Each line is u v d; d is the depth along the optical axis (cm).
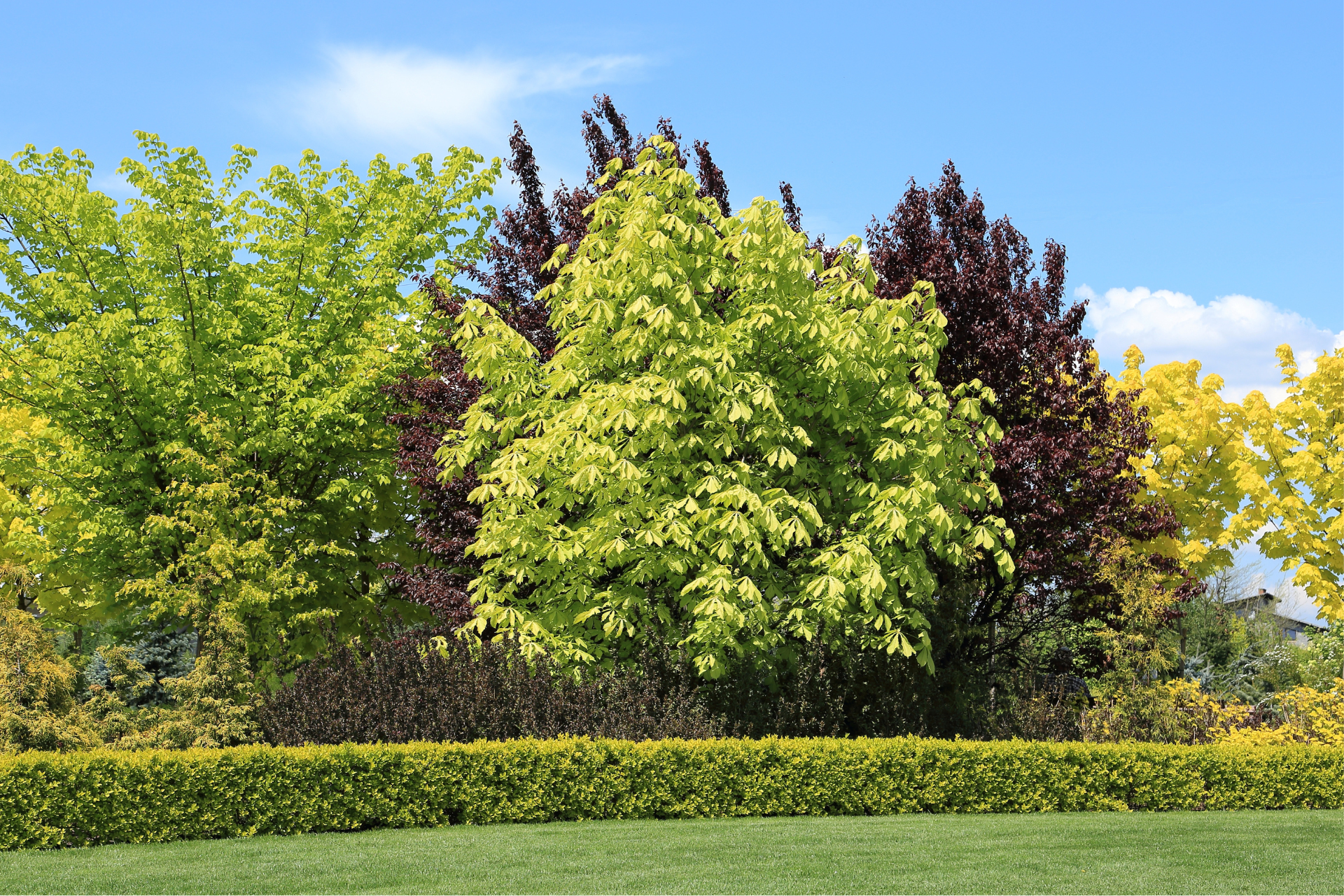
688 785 1009
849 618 1182
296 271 1862
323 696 1130
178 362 1706
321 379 1819
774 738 1052
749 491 1043
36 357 1781
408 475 1603
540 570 1198
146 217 1739
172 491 1712
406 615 1886
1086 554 1570
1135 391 1656
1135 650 1421
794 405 1205
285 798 927
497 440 1437
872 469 1214
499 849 816
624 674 1151
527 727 1077
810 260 1209
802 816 1017
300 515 1825
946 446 1198
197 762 910
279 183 1891
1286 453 1981
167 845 866
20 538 1816
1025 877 729
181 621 1834
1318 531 1975
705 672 1123
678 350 1105
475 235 1994
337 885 705
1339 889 711
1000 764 1083
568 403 1214
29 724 1002
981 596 1534
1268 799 1154
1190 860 795
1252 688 2297
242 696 1209
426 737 1076
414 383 1639
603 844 836
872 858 782
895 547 1167
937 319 1240
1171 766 1137
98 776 881
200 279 1833
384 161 1964
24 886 709
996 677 1413
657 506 1116
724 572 1048
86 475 1795
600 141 1673
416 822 953
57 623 2058
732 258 1261
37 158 1811
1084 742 1148
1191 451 1892
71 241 1762
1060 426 1514
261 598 1456
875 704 1231
